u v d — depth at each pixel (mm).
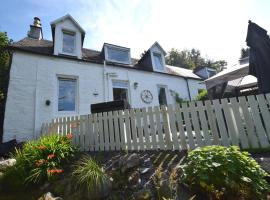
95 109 6156
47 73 8469
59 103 8617
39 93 8047
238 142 3344
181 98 13195
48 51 9148
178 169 2887
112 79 10383
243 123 3369
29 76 7996
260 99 3281
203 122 3660
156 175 2863
